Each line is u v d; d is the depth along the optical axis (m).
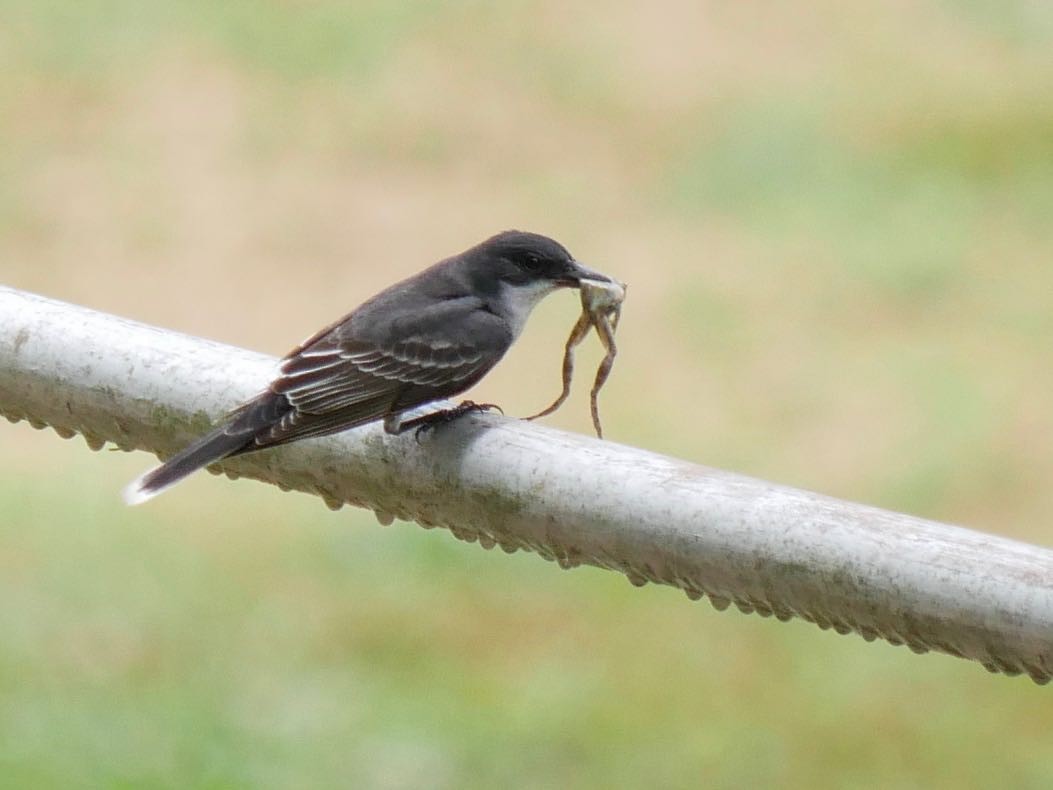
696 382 16.88
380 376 7.10
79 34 24.73
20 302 5.79
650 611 12.99
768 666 12.28
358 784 10.95
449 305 7.39
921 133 21.89
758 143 21.91
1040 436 15.84
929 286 18.53
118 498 14.20
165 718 11.36
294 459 5.80
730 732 11.57
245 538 13.72
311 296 19.39
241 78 23.83
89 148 22.17
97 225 20.53
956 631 4.41
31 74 23.78
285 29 25.00
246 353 5.79
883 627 4.55
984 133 21.73
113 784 10.70
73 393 5.73
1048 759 11.30
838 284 18.73
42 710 11.34
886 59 23.98
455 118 22.88
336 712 11.62
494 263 7.59
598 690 12.02
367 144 22.34
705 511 4.75
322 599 13.02
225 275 19.70
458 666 12.28
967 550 4.40
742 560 4.70
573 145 22.30
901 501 15.02
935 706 11.85
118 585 12.95
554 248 7.62
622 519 4.92
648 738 11.54
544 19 25.36
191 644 12.34
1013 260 18.94
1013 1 25.28
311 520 14.00
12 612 12.48
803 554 4.59
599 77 23.73
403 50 24.50
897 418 16.22
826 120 22.31
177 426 5.70
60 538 13.55
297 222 20.70
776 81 23.55
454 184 21.53
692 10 25.62
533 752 11.35
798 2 25.86
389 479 5.54
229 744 11.21
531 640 12.66
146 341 5.68
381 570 13.47
